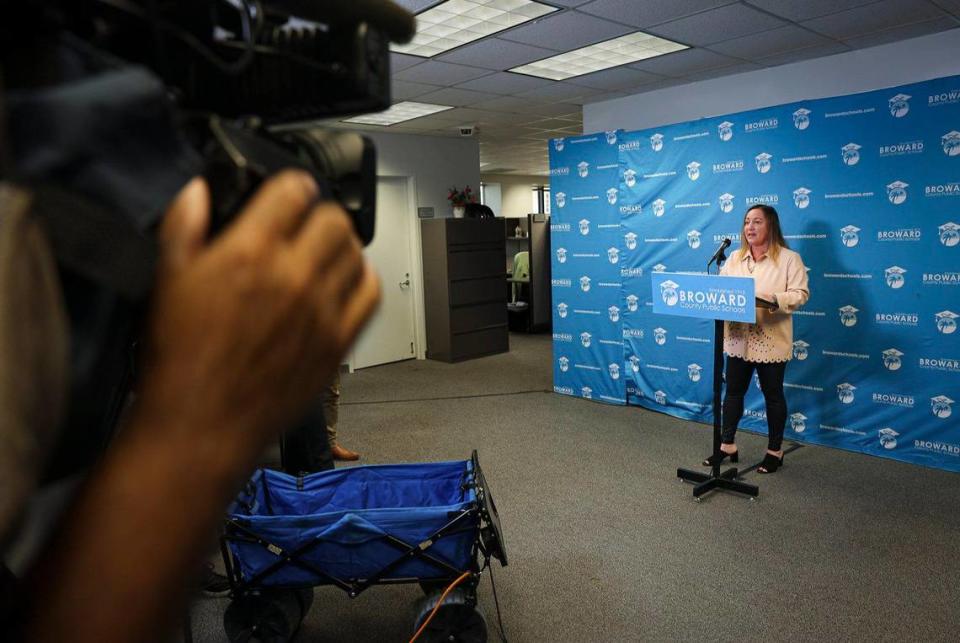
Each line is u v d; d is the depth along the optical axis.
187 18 0.29
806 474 3.48
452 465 2.36
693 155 4.33
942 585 2.39
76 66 0.20
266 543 1.91
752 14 3.57
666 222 4.54
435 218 7.27
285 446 3.05
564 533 2.91
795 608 2.28
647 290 4.71
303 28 0.33
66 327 0.18
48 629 0.19
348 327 0.22
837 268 3.77
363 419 4.86
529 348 7.57
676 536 2.85
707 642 2.12
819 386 3.90
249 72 0.32
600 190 4.88
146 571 0.20
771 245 3.46
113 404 0.23
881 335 3.64
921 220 3.45
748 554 2.67
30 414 0.17
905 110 3.44
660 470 3.63
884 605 2.28
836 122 3.69
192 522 0.20
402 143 7.00
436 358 7.09
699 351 4.46
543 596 2.42
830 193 3.75
